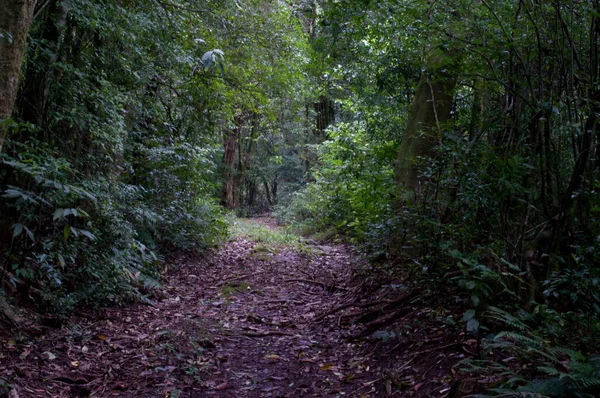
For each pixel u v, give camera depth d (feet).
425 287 16.16
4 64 12.46
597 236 10.90
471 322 10.43
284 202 72.59
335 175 40.73
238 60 32.32
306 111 63.87
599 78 11.71
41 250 16.96
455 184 15.79
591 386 7.81
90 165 19.72
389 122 30.81
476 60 14.67
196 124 33.40
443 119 23.17
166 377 13.08
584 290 10.35
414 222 17.61
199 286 25.57
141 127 29.63
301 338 17.25
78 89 18.53
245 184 107.14
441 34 14.94
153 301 21.36
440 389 10.70
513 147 13.60
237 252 34.65
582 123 11.57
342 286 24.40
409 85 27.25
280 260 32.96
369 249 21.85
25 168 13.78
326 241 43.19
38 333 14.55
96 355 14.23
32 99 16.79
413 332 14.53
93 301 18.28
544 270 11.46
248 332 17.79
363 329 16.80
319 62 32.73
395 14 16.62
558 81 12.85
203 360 14.71
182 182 31.12
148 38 23.32
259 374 13.84
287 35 33.50
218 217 38.09
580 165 10.84
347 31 24.04
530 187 12.71
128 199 23.18
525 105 13.39
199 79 30.01
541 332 10.28
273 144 82.28
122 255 20.08
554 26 12.44
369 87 31.58
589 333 9.98
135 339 15.96
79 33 19.47
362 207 24.53
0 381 10.96
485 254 12.87
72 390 11.98
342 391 12.41
